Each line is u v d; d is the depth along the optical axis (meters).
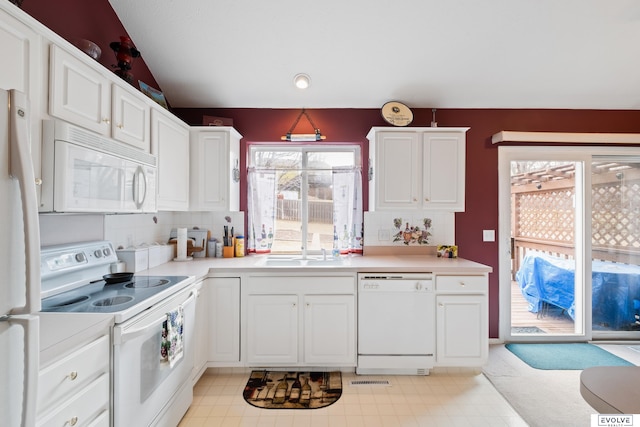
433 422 1.82
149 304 1.44
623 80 2.56
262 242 2.95
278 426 1.77
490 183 2.91
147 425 1.43
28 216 0.72
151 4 2.02
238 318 2.29
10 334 0.71
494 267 2.91
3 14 1.04
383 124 2.95
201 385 2.19
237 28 2.16
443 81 2.60
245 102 2.87
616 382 1.04
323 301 2.28
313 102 2.87
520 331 3.00
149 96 2.13
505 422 1.82
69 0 1.71
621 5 1.95
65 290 1.58
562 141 2.80
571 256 3.00
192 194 2.59
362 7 2.00
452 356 2.29
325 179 3.02
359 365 2.29
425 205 2.60
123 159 1.63
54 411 0.94
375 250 2.91
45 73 1.23
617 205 2.97
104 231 2.00
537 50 2.29
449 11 2.01
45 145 1.22
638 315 2.94
